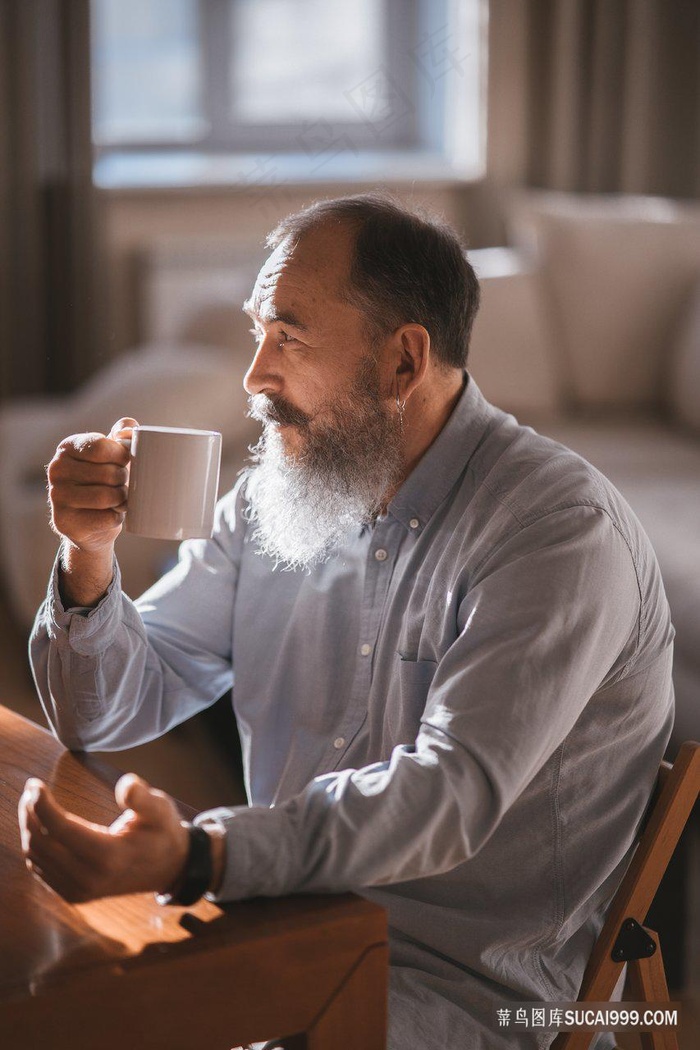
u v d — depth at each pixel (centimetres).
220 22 478
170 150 482
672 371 383
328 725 131
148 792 88
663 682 124
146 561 306
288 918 90
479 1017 117
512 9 455
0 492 348
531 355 379
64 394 448
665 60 464
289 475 126
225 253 457
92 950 85
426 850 98
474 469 126
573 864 120
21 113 423
